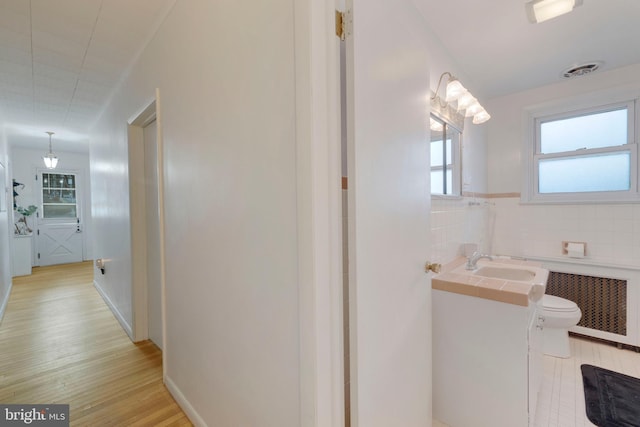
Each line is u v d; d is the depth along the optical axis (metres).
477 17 1.68
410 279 1.19
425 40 1.70
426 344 1.35
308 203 0.80
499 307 1.35
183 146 1.49
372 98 0.92
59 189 5.75
